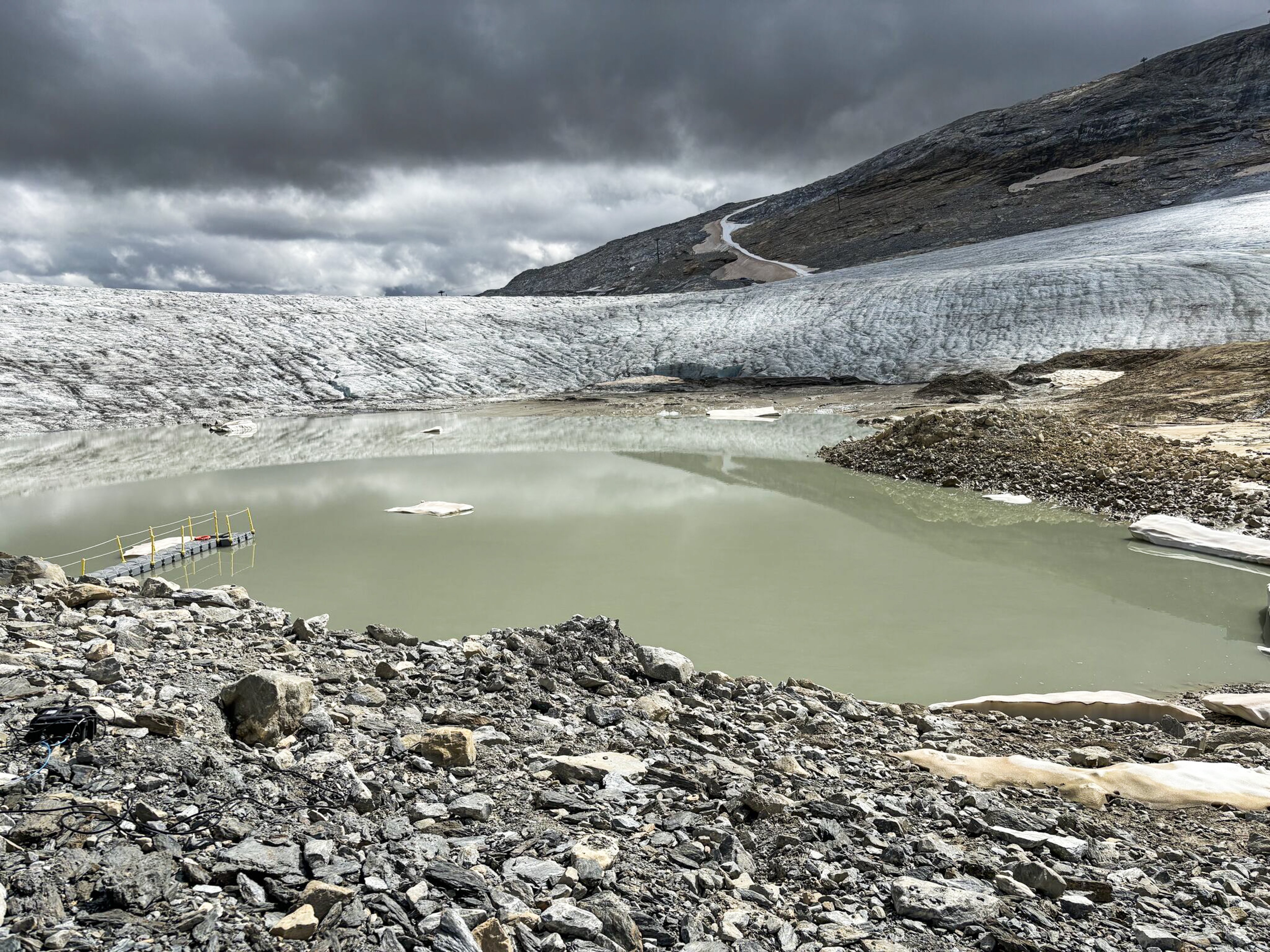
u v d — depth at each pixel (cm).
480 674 783
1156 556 1723
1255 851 541
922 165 18612
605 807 505
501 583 1506
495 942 338
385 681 720
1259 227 8388
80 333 6550
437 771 525
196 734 497
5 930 307
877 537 1884
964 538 1880
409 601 1393
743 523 2030
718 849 464
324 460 3328
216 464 3275
